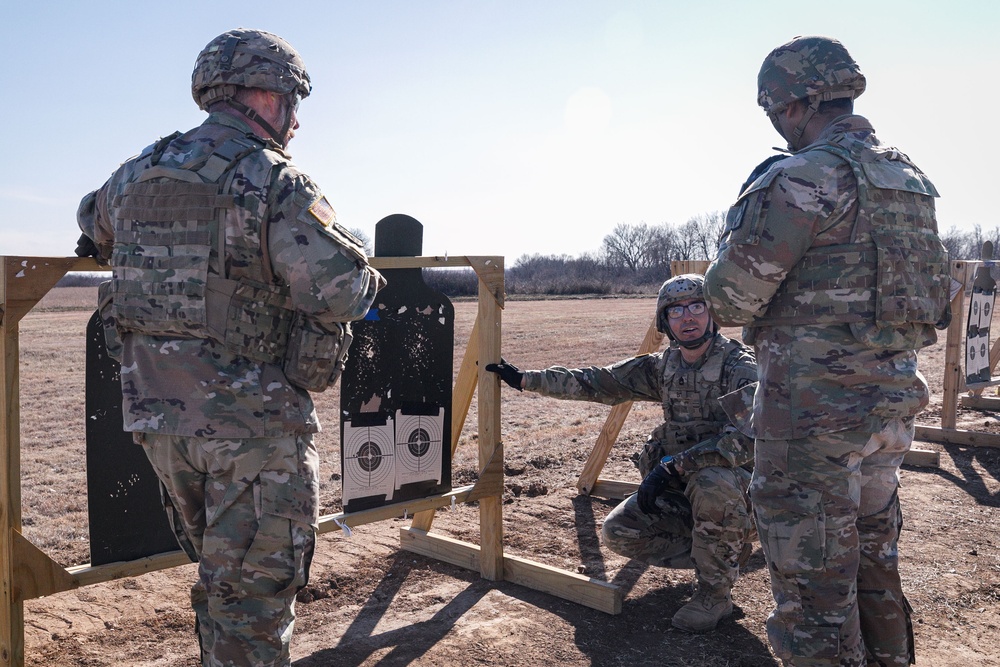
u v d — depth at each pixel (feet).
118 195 7.45
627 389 12.27
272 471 7.08
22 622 8.52
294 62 7.64
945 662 10.07
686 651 10.28
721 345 11.54
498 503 12.75
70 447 22.24
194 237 6.89
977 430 24.72
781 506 7.57
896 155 7.86
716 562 10.82
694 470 10.71
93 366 9.02
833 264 7.36
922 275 7.56
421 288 11.84
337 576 12.83
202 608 7.73
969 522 15.81
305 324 7.32
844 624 7.45
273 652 7.16
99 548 9.12
